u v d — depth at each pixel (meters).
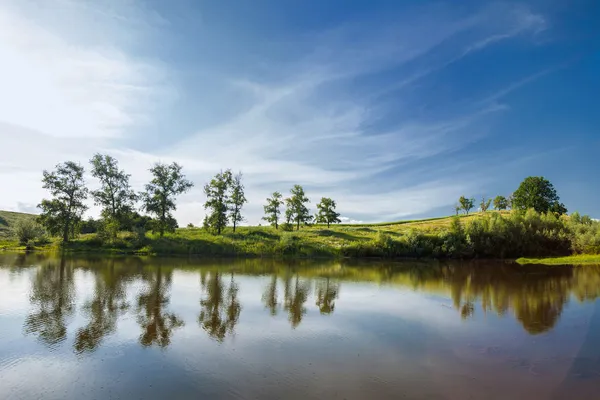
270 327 19.42
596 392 12.24
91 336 17.30
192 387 12.04
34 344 16.08
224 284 32.81
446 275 42.97
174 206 74.50
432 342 17.34
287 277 38.88
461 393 12.00
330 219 98.25
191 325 19.48
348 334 18.39
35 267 40.62
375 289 32.25
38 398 11.29
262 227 96.12
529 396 11.90
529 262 61.19
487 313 23.41
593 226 70.50
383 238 71.25
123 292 27.62
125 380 12.55
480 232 72.19
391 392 11.94
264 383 12.40
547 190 99.62
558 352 16.17
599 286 34.38
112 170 72.06
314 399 11.30
